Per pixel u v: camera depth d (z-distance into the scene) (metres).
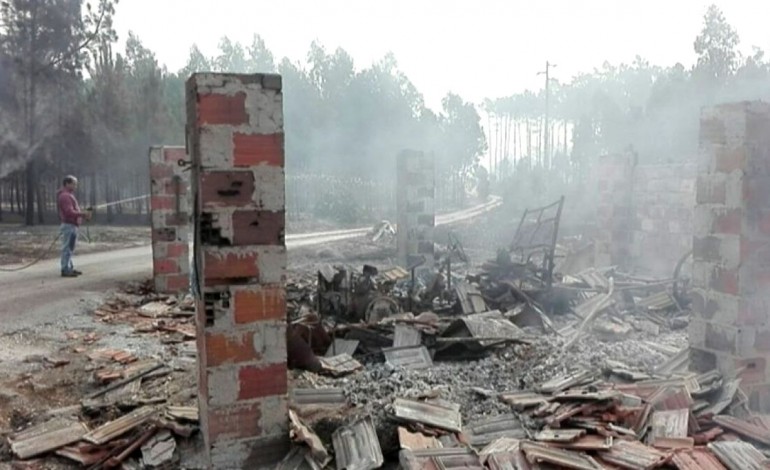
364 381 5.43
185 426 4.25
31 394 5.02
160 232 9.35
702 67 29.92
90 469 3.95
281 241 3.99
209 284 3.83
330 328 6.93
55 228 21.45
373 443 4.01
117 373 5.45
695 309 5.45
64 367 5.70
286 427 4.08
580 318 7.91
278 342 4.02
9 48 22.38
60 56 23.53
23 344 6.33
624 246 12.22
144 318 7.80
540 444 3.98
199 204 3.81
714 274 5.24
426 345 6.49
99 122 25.39
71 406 4.83
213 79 3.78
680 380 4.98
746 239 5.00
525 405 4.69
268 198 3.95
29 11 22.67
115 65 28.05
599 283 9.27
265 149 3.92
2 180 25.09
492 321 7.09
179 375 5.50
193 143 3.91
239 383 3.93
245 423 3.96
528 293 8.37
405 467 3.71
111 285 9.70
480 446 4.14
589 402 4.57
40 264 12.08
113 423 4.41
